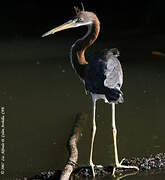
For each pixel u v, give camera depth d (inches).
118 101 325.1
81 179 349.1
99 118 503.2
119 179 347.6
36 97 598.5
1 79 706.8
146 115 506.6
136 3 1282.0
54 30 391.2
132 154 396.2
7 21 1327.5
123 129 465.1
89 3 1379.2
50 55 901.2
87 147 419.8
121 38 1049.5
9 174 366.0
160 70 734.5
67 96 600.4
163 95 583.8
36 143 435.8
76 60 390.9
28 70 767.7
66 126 481.7
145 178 349.1
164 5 1106.7
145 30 1106.7
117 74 349.7
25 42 1075.9
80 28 1226.0
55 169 374.9
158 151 403.2
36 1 1429.6
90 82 350.9
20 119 508.1
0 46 1032.8
